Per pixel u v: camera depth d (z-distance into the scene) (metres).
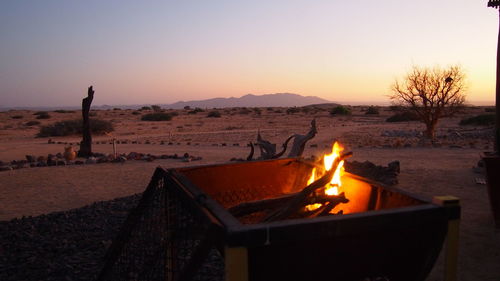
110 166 13.29
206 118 52.59
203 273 4.27
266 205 3.25
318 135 24.41
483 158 5.58
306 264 2.00
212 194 3.79
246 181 3.99
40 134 28.98
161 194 3.28
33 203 8.34
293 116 54.91
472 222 5.87
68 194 9.16
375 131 27.08
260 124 39.16
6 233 5.98
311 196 3.01
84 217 6.78
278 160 4.14
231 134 27.38
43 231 6.04
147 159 14.29
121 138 26.48
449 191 7.98
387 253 2.17
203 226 2.02
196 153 16.20
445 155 13.59
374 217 1.96
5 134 30.56
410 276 2.31
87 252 5.12
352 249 2.07
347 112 55.78
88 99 16.67
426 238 2.20
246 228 1.76
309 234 1.84
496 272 4.16
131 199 8.09
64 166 13.49
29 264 4.76
